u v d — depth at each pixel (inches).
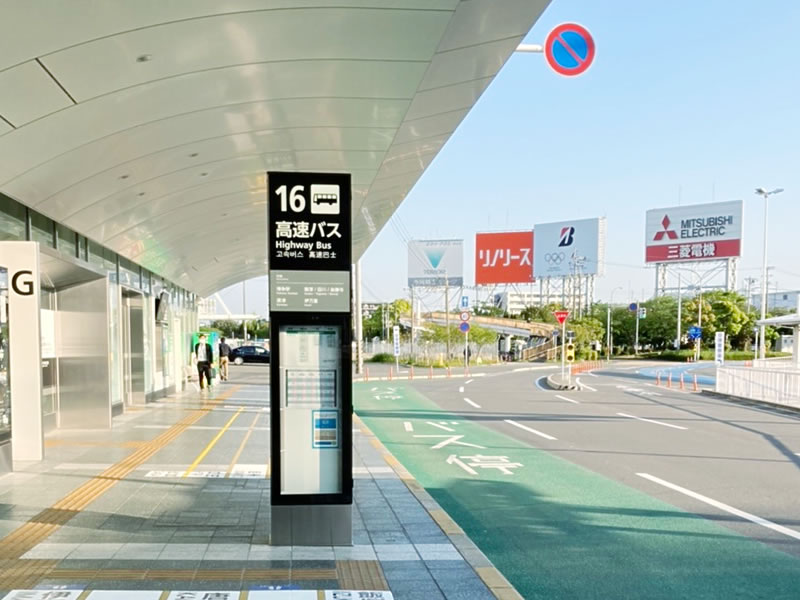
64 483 270.1
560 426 511.5
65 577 162.7
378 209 627.8
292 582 162.1
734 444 421.1
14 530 202.8
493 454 383.6
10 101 217.3
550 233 2300.7
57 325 421.4
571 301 2583.7
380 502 249.0
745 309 2502.5
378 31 222.7
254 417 509.7
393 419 560.7
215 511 226.4
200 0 187.0
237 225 577.3
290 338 189.6
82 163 293.0
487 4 218.8
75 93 226.2
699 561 196.5
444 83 295.7
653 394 836.0
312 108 301.1
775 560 197.6
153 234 493.0
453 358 1865.2
